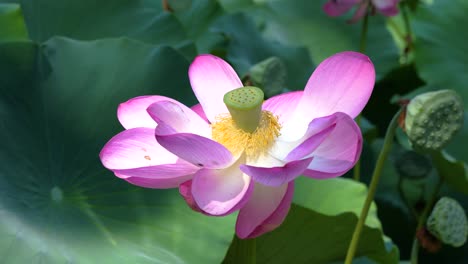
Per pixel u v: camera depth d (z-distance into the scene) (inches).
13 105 67.4
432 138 65.7
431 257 85.0
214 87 63.1
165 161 60.6
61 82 69.2
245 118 61.2
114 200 66.2
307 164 58.2
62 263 62.6
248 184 59.6
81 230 64.6
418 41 103.7
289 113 63.1
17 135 66.7
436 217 70.9
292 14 110.7
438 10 105.9
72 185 66.9
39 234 63.6
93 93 69.4
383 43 110.0
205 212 58.4
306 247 70.6
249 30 92.7
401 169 83.4
